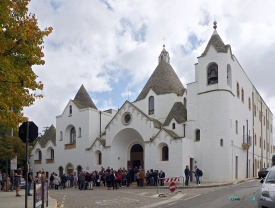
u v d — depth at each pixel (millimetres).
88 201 19875
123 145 41188
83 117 44531
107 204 18203
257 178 39906
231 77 37562
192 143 35969
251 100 47562
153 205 17422
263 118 57219
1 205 16656
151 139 36812
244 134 42031
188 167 32969
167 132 35469
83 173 33438
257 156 49688
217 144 34781
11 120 14727
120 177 32281
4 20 13023
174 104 39625
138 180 32969
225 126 35219
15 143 35688
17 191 21656
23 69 14375
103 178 36188
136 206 17172
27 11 14109
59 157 46531
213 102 35594
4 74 13555
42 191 14781
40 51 14609
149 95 42656
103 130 45406
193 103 37188
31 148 44938
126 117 40000
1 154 32844
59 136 47125
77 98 47719
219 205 15742
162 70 43969
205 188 27797
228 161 34719
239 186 27484
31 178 21859
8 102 14273
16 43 13711
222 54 36281
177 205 16656
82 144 43938
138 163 40406
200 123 36125
